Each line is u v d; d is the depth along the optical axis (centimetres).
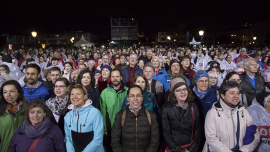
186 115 258
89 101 263
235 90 223
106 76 426
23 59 1013
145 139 251
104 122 333
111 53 1351
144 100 320
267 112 243
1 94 252
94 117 252
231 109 231
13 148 225
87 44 2758
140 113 253
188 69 492
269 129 241
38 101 229
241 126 229
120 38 3269
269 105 240
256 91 362
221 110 234
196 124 263
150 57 716
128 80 469
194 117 262
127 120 252
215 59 743
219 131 232
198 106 298
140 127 250
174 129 261
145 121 251
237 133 228
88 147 244
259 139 229
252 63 356
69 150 249
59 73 377
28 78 323
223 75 567
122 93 348
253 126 229
